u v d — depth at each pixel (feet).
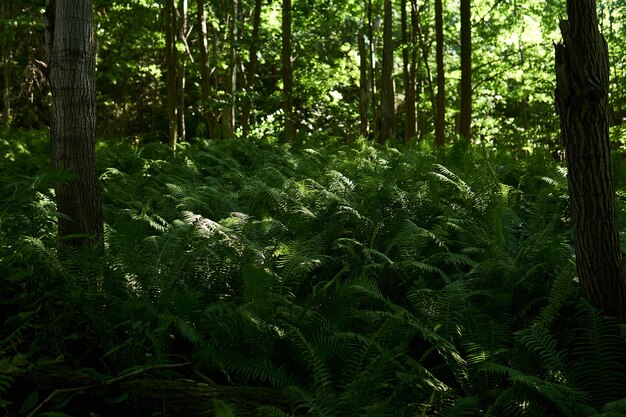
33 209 16.58
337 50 81.92
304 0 49.96
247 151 35.40
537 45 63.26
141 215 19.13
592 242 13.14
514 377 10.96
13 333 11.37
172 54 50.96
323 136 42.93
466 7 43.14
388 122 55.21
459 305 13.97
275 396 11.39
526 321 14.64
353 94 89.81
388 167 26.30
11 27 53.31
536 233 17.19
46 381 11.22
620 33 60.49
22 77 83.30
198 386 11.52
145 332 12.70
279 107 81.05
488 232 18.49
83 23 15.23
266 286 13.78
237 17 62.64
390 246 17.57
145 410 11.25
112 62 69.82
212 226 17.19
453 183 21.88
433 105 58.39
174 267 14.20
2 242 13.93
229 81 60.29
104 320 12.40
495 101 80.23
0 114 82.48
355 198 21.49
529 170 26.71
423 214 20.59
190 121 80.79
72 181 15.12
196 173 28.73
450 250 18.79
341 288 13.94
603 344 12.30
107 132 88.17
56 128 15.15
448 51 78.84
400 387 11.03
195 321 13.26
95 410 11.26
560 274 13.98
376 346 11.67
